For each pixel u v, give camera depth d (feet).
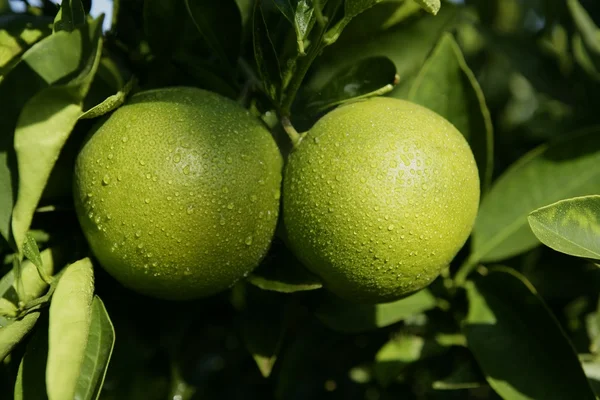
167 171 1.46
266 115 1.63
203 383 1.99
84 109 1.55
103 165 1.47
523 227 1.72
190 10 1.56
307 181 1.50
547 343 1.59
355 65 1.60
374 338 1.86
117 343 1.64
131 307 1.66
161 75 1.64
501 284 1.65
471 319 1.64
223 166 1.47
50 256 1.54
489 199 1.74
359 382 1.93
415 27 1.69
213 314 1.84
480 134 1.67
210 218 1.47
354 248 1.49
